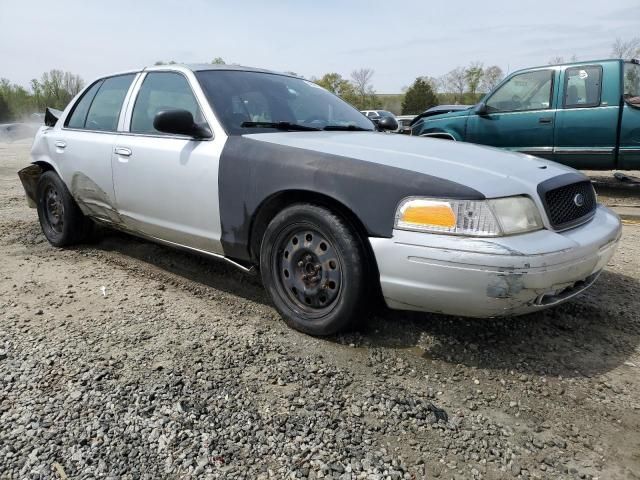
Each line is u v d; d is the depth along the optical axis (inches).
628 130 278.4
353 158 110.0
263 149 120.8
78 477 75.2
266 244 121.3
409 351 111.1
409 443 82.7
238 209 123.7
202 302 137.8
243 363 105.8
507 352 111.4
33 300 140.1
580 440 84.4
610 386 99.4
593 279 114.0
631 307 134.5
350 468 76.8
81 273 161.8
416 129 364.2
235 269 162.1
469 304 97.7
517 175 106.0
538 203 102.3
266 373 102.0
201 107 135.6
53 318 128.1
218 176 126.3
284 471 76.2
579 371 104.6
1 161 587.2
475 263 94.1
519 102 309.4
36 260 176.1
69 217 181.6
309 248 114.8
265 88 150.2
